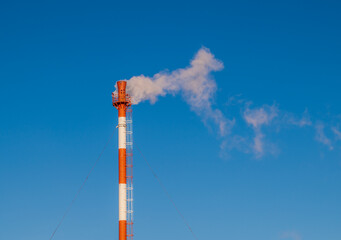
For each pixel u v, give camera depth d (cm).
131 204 14212
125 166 14438
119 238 13988
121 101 14750
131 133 14700
